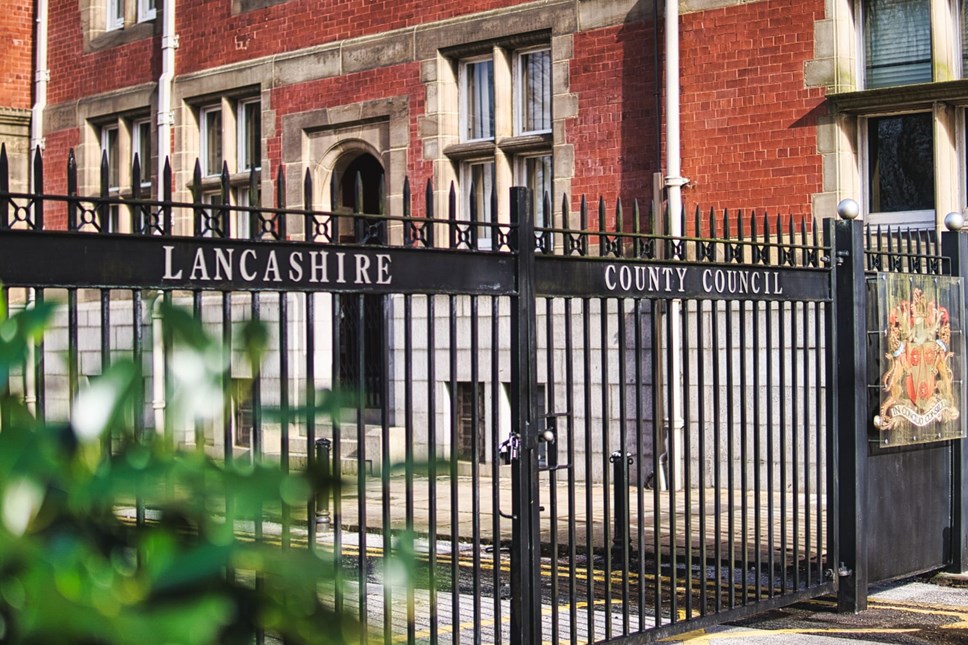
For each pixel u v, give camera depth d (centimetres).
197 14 2067
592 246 1598
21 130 2333
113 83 2203
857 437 825
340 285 535
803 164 1438
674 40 1510
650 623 779
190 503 129
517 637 589
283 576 128
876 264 879
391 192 1819
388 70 1820
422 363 1666
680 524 1177
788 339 1321
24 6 2341
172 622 115
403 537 155
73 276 457
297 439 1620
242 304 1747
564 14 1631
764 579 910
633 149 1570
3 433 122
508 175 1716
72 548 119
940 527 924
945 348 908
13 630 113
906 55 1427
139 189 485
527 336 604
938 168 1368
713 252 722
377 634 140
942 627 790
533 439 601
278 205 526
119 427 134
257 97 2014
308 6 1919
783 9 1452
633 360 1477
